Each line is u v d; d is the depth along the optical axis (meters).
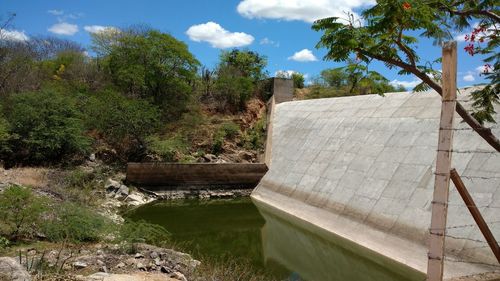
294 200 20.86
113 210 19.48
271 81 33.72
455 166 14.62
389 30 7.25
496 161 13.47
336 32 7.45
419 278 12.09
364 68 8.09
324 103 26.81
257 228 18.92
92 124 25.78
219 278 9.77
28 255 9.47
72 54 35.94
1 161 22.08
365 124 20.94
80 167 23.38
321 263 14.59
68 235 11.19
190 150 28.16
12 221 11.08
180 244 16.00
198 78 33.69
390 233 14.49
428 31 7.43
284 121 28.56
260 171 25.62
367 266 14.16
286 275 13.16
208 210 21.70
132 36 31.94
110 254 10.13
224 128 29.95
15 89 28.12
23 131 23.11
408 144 17.28
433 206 5.22
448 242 12.46
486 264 11.02
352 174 18.64
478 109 9.94
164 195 23.55
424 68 7.70
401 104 20.06
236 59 36.75
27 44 34.66
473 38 8.48
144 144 26.17
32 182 17.64
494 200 12.52
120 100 26.16
